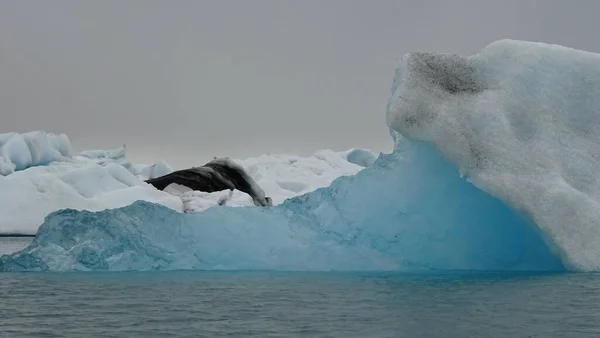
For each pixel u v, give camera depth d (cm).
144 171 6888
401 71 1952
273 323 1003
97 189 5172
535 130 1791
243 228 1927
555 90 1858
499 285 1443
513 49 1905
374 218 1920
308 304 1190
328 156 7512
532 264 1842
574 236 1656
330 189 2014
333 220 1950
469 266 1866
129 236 1859
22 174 5241
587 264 1650
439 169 1858
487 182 1678
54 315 1083
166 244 1878
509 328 948
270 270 1870
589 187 1745
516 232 1831
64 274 1752
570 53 1903
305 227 1955
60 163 5919
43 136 5888
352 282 1539
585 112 1858
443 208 1867
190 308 1152
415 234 1886
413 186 1895
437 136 1731
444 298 1246
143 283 1520
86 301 1238
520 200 1661
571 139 1806
